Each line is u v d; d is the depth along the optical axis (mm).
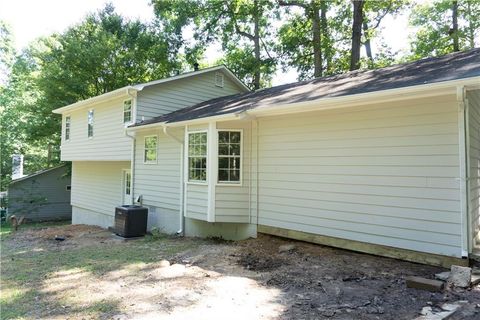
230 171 8789
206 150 9086
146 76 22797
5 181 27141
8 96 27047
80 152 16031
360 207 6461
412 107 5770
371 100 5906
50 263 7324
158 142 11742
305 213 7410
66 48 20422
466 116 5242
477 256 5152
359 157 6477
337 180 6824
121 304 4473
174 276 5785
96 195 16797
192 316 3922
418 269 5410
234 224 9078
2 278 6152
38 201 22422
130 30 22406
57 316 4176
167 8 20812
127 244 9469
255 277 5559
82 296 4922
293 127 7668
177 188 10828
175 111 13211
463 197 5180
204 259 6980
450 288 4445
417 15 18703
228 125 8750
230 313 3986
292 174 7676
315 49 17656
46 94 20516
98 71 20688
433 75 5586
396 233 5957
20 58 27906
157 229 11266
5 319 4148
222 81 15312
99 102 14602
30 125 22812
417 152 5699
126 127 12359
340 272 5539
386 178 6090
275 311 4023
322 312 3930
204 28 21094
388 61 18062
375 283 4914
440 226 5441
